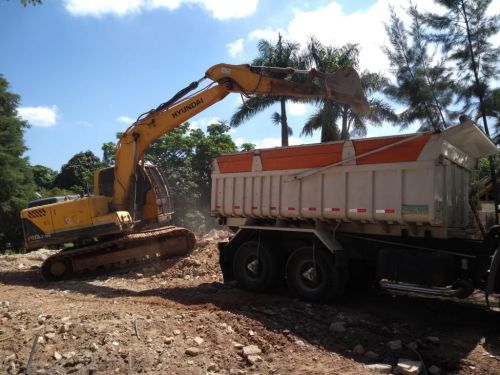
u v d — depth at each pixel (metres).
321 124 21.89
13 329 6.27
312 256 8.06
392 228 7.65
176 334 6.03
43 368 5.12
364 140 7.57
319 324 6.91
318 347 6.01
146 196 12.56
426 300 8.31
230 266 9.53
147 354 5.32
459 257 7.04
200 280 10.35
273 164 8.71
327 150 8.00
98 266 11.48
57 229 11.33
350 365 5.43
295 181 8.40
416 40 13.38
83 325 6.16
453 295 6.83
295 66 21.66
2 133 26.09
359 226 7.96
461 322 7.05
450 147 7.32
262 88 10.20
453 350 5.96
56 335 5.90
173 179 28.14
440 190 7.06
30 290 9.71
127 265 11.72
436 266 6.96
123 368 5.08
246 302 7.93
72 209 11.31
